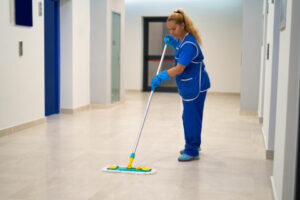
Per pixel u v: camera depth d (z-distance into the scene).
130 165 3.36
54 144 4.34
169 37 3.92
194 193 2.85
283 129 2.45
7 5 4.71
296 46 2.28
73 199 2.69
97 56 7.36
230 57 10.42
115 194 2.79
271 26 4.13
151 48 11.06
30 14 5.17
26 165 3.50
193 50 3.45
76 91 6.85
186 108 3.65
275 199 2.62
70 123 5.73
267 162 3.77
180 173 3.34
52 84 6.53
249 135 5.08
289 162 2.34
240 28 10.30
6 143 4.36
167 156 3.90
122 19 8.19
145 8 10.80
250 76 6.81
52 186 2.95
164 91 11.05
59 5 6.59
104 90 7.40
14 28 4.87
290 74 2.30
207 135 5.04
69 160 3.69
